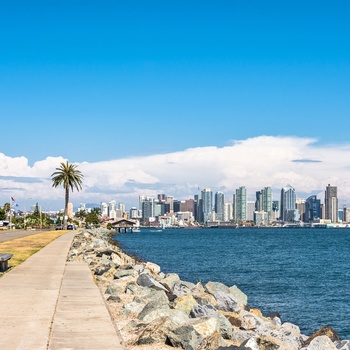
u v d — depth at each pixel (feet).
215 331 36.50
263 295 119.44
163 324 37.40
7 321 42.98
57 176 390.01
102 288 67.72
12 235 261.65
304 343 53.52
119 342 36.27
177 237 627.87
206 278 153.99
